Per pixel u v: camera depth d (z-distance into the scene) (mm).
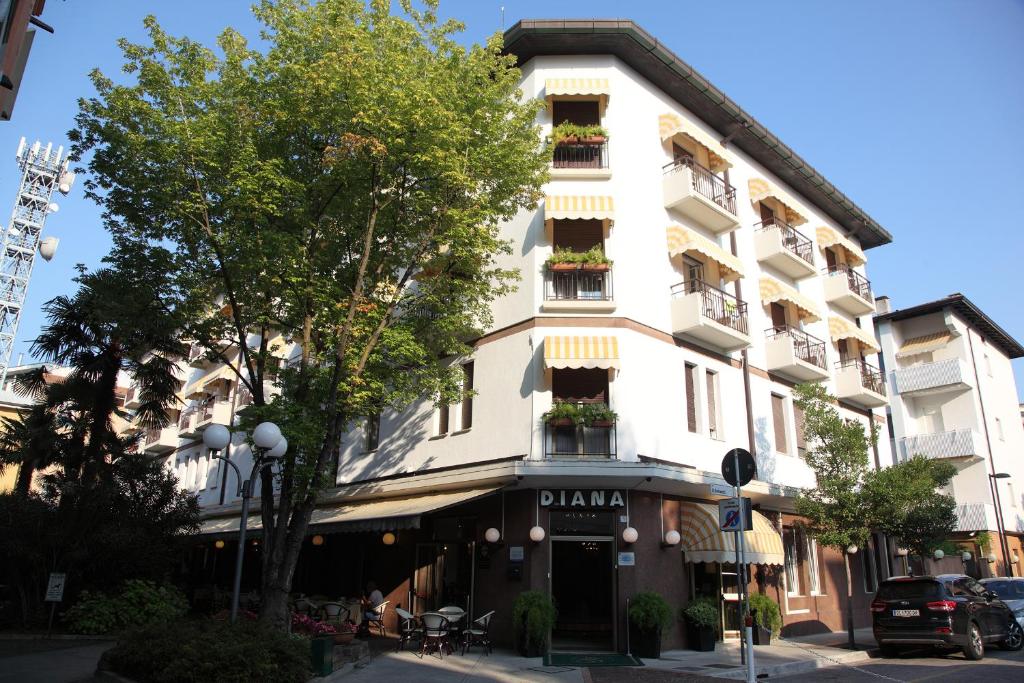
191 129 13305
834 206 27688
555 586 16781
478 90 14891
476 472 16531
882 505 16453
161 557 17672
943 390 33438
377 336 14578
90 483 17094
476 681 11312
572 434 16688
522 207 17516
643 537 16375
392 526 15133
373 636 18016
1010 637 16562
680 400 18328
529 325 17703
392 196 14953
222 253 13938
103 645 14047
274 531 13680
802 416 22656
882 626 15344
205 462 33250
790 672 13328
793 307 24047
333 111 13672
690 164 20516
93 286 14852
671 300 19031
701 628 15977
